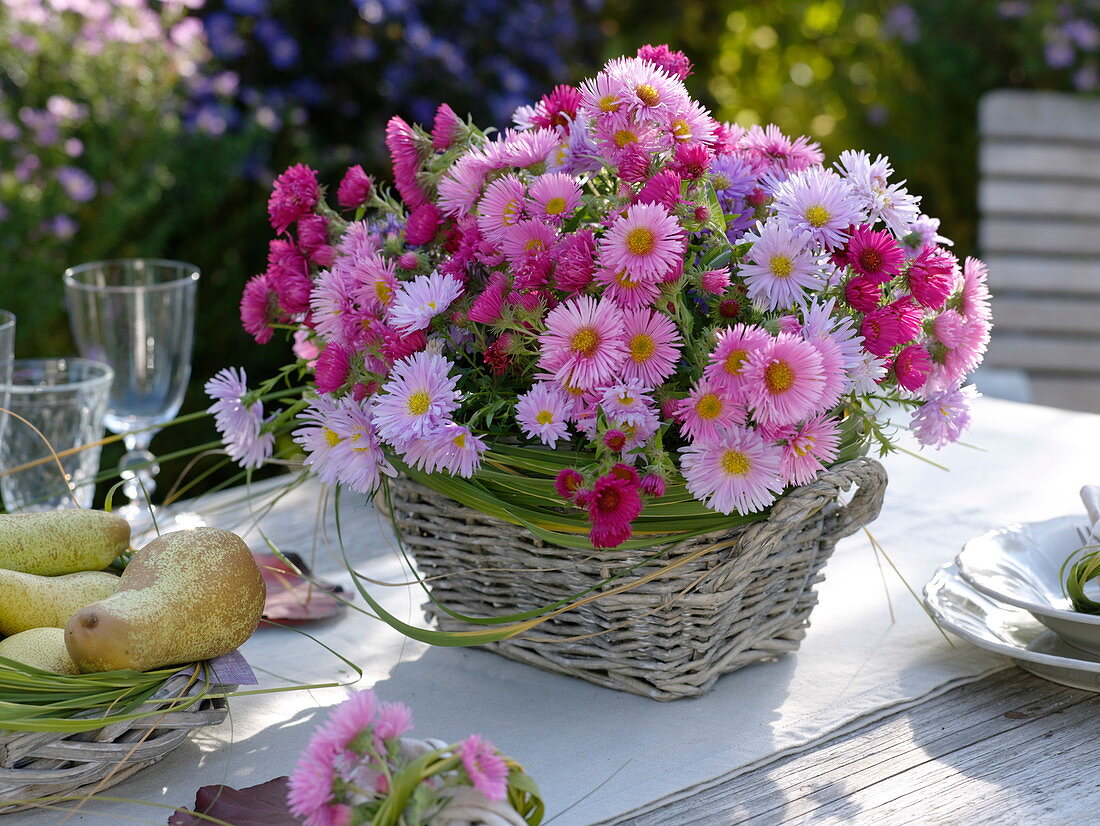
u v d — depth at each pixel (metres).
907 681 1.01
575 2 3.77
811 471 0.94
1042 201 2.48
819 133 4.02
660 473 0.93
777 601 1.02
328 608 1.12
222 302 3.05
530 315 0.94
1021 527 1.07
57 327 2.72
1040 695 1.00
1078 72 3.29
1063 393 2.54
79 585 0.97
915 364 0.97
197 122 2.93
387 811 0.79
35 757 0.88
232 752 0.96
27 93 2.69
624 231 0.92
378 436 0.97
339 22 3.37
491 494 0.98
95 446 1.14
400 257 1.03
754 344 0.91
